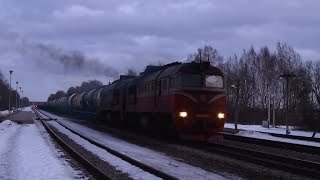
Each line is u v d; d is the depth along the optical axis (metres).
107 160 15.35
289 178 12.43
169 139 24.86
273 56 69.62
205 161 15.52
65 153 17.45
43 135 27.14
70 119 59.72
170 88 23.08
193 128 22.27
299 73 54.84
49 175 11.81
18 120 49.53
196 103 22.30
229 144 23.12
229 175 12.66
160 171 12.04
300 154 18.91
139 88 29.31
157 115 25.38
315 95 46.12
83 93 62.00
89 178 11.54
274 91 66.12
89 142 23.00
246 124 50.00
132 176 12.02
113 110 38.34
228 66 74.44
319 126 36.53
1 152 17.09
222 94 22.83
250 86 69.38
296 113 46.50
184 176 12.14
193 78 22.48
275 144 22.36
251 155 17.69
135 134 29.31
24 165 13.59
